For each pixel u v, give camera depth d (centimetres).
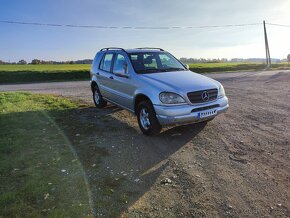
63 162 537
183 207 392
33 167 515
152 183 459
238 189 434
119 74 773
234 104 1045
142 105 681
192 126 747
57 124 788
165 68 775
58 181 463
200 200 408
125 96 763
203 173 489
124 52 806
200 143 629
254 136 666
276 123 768
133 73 728
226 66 4397
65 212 379
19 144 627
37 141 648
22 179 471
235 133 690
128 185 453
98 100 997
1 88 1991
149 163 534
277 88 1473
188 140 649
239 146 605
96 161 542
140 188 443
